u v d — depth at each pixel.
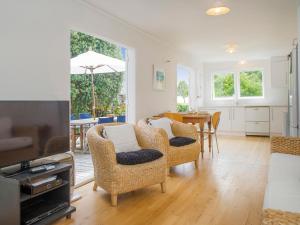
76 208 2.46
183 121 4.88
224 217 2.27
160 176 2.86
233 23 4.08
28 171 2.04
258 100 7.78
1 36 2.30
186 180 3.33
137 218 2.26
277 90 7.53
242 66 7.91
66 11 2.97
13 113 2.02
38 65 2.63
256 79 7.80
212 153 5.01
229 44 5.57
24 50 2.50
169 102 5.61
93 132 2.84
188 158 3.73
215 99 8.34
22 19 2.48
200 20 3.92
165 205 2.54
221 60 7.95
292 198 1.51
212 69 8.29
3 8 2.31
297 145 2.58
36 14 2.61
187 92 7.42
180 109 7.07
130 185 2.61
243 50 6.27
